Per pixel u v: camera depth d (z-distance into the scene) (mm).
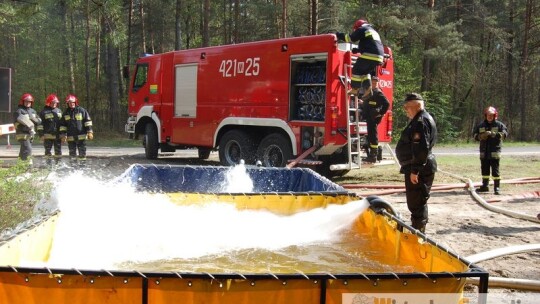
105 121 30344
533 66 34750
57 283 2467
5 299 2469
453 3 32938
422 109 5613
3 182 5875
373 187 9969
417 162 5527
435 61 33000
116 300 2484
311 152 10055
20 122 10766
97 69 31781
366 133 10445
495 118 9836
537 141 34781
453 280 2604
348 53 9875
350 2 30734
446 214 7906
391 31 27031
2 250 2836
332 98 9719
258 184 6887
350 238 4316
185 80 12789
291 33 34094
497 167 9836
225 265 3697
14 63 33062
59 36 30031
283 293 2531
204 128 12289
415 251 3482
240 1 37062
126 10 34000
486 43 36719
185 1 34406
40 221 3506
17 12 19828
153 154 14461
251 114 11109
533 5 33500
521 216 7645
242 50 11242
